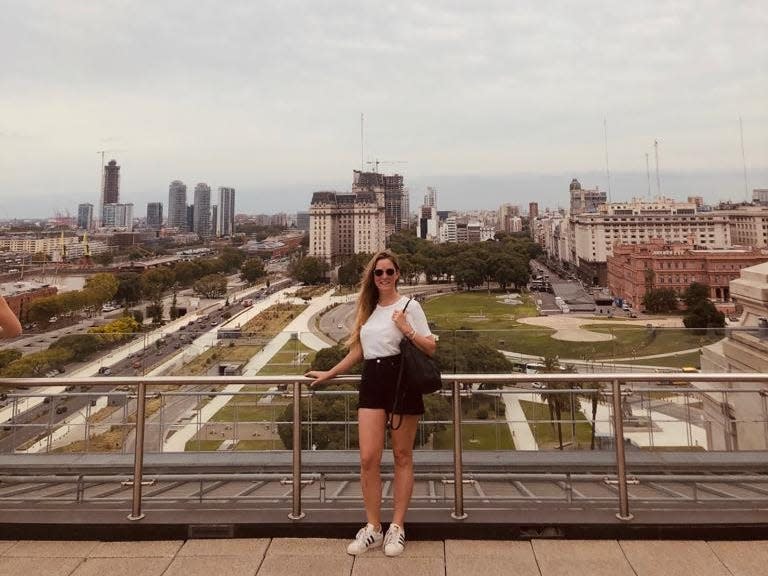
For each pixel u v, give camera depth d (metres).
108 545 3.92
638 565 3.59
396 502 3.86
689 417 8.54
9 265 125.75
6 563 3.70
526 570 3.54
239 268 172.88
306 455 5.85
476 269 119.50
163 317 90.50
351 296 101.50
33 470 5.82
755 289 10.67
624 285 102.25
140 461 4.12
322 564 3.62
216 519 4.01
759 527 3.87
